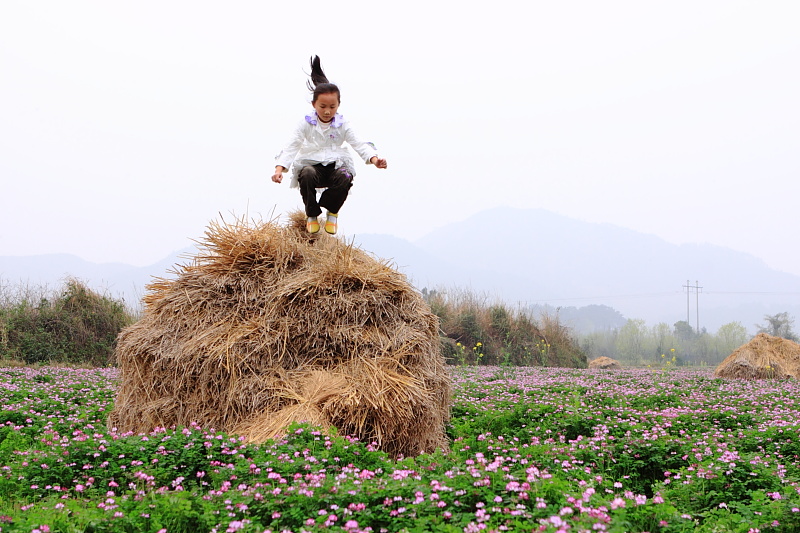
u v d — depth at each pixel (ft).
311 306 21.75
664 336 221.46
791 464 21.21
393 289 22.57
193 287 22.47
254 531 12.87
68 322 72.49
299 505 13.97
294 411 19.77
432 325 23.43
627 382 53.93
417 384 21.15
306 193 23.80
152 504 14.25
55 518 13.07
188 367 20.97
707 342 223.71
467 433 26.16
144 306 24.04
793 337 257.55
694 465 19.47
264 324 21.40
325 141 24.14
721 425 29.66
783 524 14.85
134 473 16.80
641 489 19.69
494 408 31.37
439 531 12.61
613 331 233.96
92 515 13.43
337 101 23.88
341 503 14.07
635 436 23.27
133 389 22.30
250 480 15.97
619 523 12.50
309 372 21.07
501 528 12.47
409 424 20.40
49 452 18.39
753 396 40.81
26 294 74.18
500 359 96.84
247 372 20.88
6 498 16.12
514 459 19.53
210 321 21.76
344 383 20.48
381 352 21.39
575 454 20.71
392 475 15.81
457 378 52.13
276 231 23.97
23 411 27.58
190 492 15.84
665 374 72.18
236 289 22.30
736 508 16.33
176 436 19.07
